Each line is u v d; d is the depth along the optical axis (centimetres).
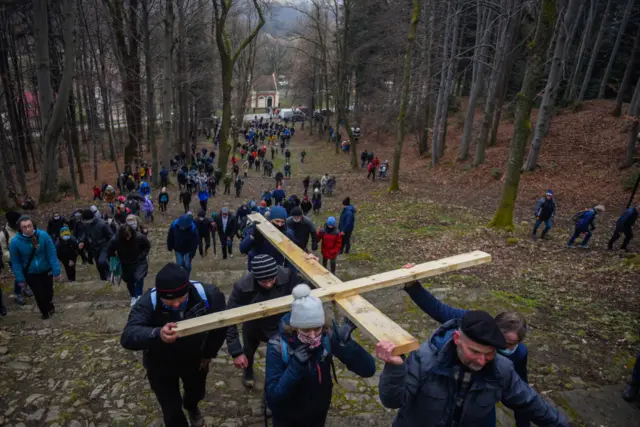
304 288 250
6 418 403
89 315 675
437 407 220
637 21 3134
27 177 3198
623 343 568
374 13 3681
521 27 2334
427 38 2480
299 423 288
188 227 746
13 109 2517
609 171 1833
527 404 228
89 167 3484
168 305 294
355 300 271
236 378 479
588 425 412
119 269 647
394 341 215
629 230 1017
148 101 2477
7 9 2045
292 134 5816
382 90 4097
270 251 539
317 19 3362
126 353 536
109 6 2206
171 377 324
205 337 314
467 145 2684
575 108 2816
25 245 609
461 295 730
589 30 2862
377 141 4419
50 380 469
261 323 405
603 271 849
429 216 1556
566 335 589
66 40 1705
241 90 3909
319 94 5431
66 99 1803
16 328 626
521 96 1141
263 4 2445
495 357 225
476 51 2431
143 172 2841
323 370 274
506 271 886
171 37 2322
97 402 431
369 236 1308
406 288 315
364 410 426
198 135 5697
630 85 3136
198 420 377
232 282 894
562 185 1847
